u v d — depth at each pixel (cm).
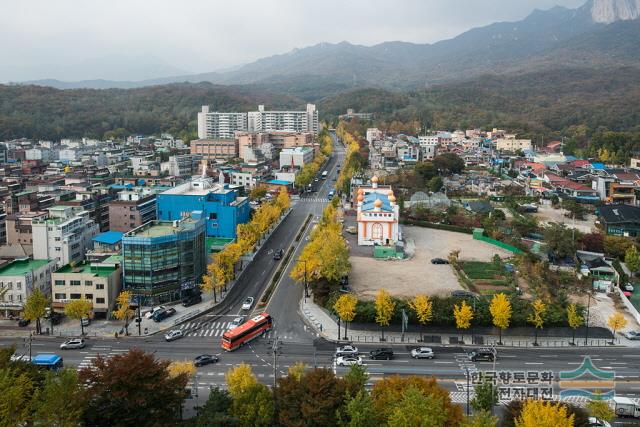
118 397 9150
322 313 16650
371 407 9138
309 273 17538
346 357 13338
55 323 15875
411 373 12850
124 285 17138
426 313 15050
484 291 17850
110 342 14612
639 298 17600
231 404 9769
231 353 13962
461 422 9188
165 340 14750
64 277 16262
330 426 9319
